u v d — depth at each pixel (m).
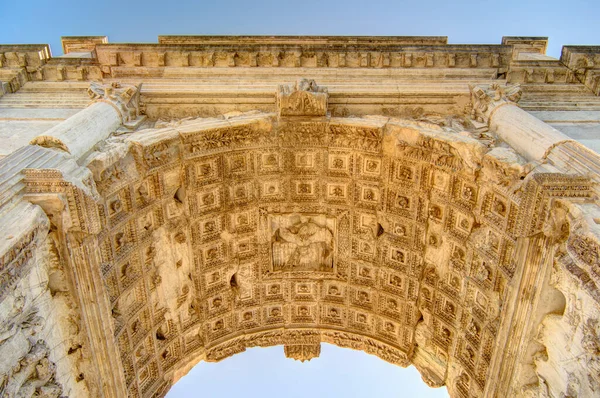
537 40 20.48
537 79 14.77
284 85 13.17
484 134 12.15
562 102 14.11
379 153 13.07
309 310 15.95
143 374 13.34
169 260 13.36
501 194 11.09
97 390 9.92
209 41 18.89
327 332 16.16
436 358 14.56
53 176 8.67
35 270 8.34
